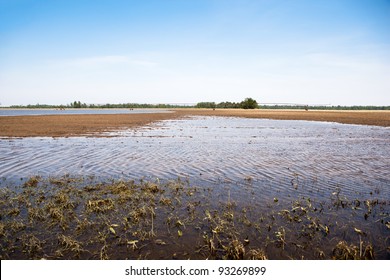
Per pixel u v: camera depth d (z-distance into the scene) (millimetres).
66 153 15828
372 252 5625
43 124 38469
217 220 7164
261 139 23250
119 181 10430
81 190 9352
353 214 7586
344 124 42844
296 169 12398
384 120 52531
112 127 34531
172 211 7773
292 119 57031
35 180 10289
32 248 5816
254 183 10328
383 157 15305
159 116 69188
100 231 6539
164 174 11570
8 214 7430
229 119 57719
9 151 16375
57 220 7059
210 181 10586
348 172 11883
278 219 7277
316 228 6738
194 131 30188
